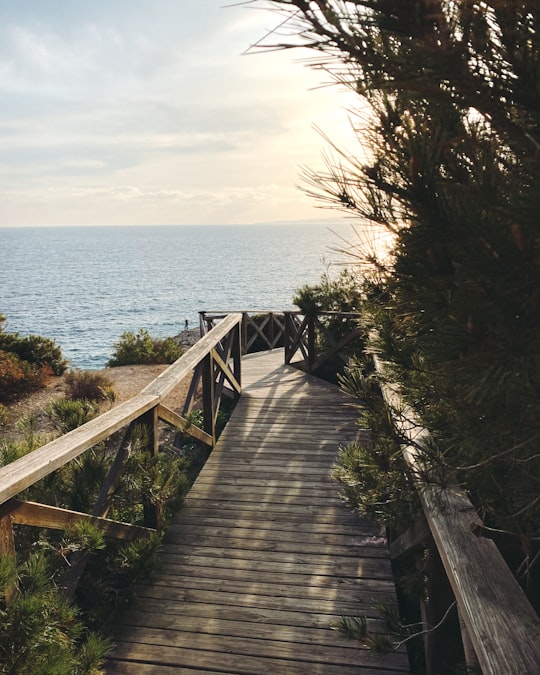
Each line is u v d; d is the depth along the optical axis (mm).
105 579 3127
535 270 876
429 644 2426
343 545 3598
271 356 10078
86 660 2080
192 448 5617
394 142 1028
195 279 113125
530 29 873
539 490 1595
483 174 980
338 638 2748
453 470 1870
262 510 4094
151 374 12883
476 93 904
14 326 50656
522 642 1333
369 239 1229
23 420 3453
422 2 810
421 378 1838
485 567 1661
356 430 5684
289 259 189500
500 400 1302
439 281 1049
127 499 3201
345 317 8117
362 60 891
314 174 1075
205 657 2639
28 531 2645
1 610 1754
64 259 199125
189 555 3529
